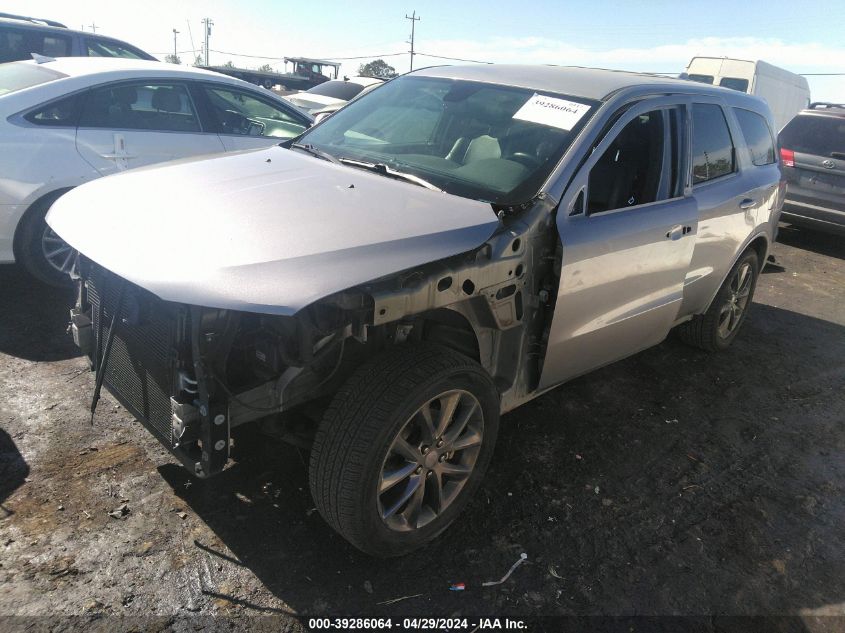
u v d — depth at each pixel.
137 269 2.11
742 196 4.28
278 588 2.38
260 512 2.73
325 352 2.25
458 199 2.73
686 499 3.18
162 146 5.09
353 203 2.59
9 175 4.31
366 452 2.26
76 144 4.61
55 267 4.61
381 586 2.44
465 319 2.71
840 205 8.11
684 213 3.56
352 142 3.57
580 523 2.91
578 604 2.46
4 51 7.71
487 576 2.54
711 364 4.81
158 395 2.38
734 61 16.59
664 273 3.51
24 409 3.25
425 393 2.36
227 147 5.52
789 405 4.32
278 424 2.60
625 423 3.83
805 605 2.60
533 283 2.80
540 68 3.77
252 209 2.46
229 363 2.30
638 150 3.35
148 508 2.68
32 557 2.37
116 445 3.05
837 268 8.09
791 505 3.24
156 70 5.16
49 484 2.75
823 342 5.55
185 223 2.33
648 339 3.71
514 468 3.25
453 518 2.71
